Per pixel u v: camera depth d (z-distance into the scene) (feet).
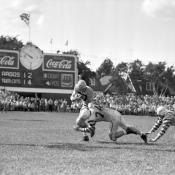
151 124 104.01
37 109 192.75
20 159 35.91
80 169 31.83
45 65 209.05
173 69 335.88
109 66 497.05
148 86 337.72
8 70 203.92
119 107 202.18
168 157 39.01
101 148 44.68
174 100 212.84
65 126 82.69
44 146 45.52
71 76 212.64
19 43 319.88
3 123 88.38
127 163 35.01
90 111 51.08
